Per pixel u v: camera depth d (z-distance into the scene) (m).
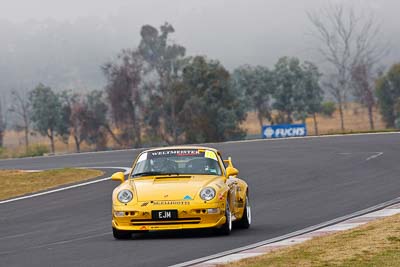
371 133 164.62
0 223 57.28
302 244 34.72
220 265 30.19
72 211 62.66
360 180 77.88
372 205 56.12
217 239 39.75
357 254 30.77
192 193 40.22
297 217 51.00
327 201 60.94
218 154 45.69
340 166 95.06
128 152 157.00
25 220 58.28
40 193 79.94
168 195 40.19
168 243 38.84
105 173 101.94
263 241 38.47
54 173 101.19
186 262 32.34
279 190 72.19
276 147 137.00
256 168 98.38
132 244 39.19
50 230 50.34
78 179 95.25
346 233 37.25
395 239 33.88
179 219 39.75
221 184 41.56
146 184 41.66
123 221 40.28
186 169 43.66
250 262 30.36
